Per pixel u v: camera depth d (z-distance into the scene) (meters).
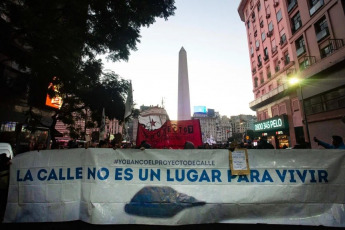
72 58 6.98
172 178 3.97
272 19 28.89
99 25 8.91
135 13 9.19
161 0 10.09
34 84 11.22
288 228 3.69
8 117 14.00
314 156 4.04
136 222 3.73
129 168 3.98
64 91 11.27
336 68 16.30
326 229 3.64
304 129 20.39
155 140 7.47
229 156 4.05
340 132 16.12
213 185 3.94
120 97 14.75
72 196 3.89
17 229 3.58
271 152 4.06
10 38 6.61
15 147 14.16
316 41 19.05
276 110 26.91
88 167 3.97
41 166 3.97
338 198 3.85
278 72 26.86
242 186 3.93
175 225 3.74
